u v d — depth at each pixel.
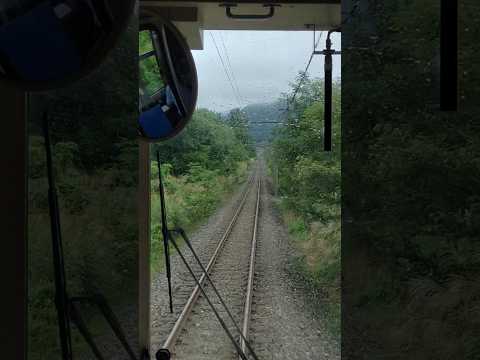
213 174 32.94
